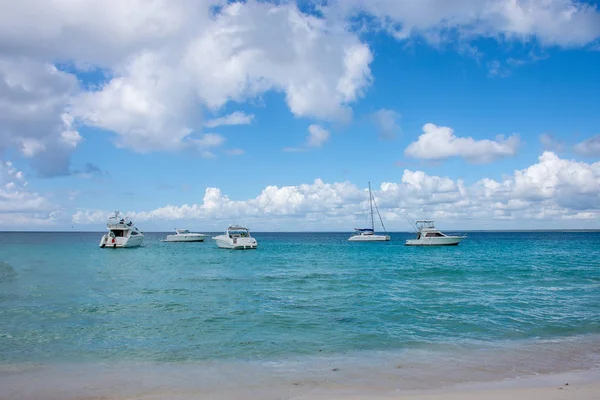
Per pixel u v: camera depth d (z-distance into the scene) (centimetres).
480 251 6366
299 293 2136
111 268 3619
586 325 1452
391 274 3048
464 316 1586
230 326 1435
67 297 2019
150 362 1066
